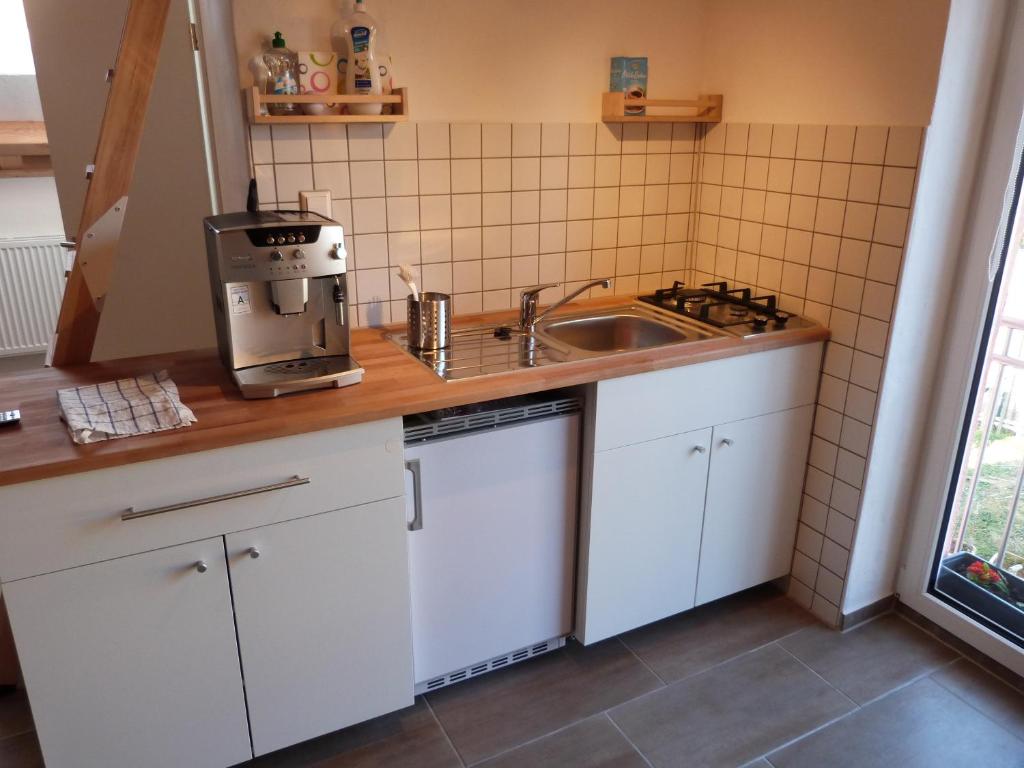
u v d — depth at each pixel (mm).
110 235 1862
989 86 1976
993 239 2033
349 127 2088
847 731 1990
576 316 2426
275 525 1629
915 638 2352
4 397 1704
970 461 2289
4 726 1962
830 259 2223
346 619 1778
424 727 1990
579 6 2326
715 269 2688
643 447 2070
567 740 1950
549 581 2119
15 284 4113
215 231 1649
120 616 1532
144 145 2559
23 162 3947
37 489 1396
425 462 1815
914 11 1901
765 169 2404
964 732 1993
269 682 1732
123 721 1601
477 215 2346
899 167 1980
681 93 2586
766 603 2527
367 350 2068
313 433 1609
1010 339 2152
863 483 2232
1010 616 2223
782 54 2289
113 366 1919
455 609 1988
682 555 2271
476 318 2391
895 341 2090
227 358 1810
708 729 1989
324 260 1749
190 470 1515
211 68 1919
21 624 1453
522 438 1934
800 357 2260
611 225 2588
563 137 2408
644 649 2297
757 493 2354
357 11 1971
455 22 2164
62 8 2527
